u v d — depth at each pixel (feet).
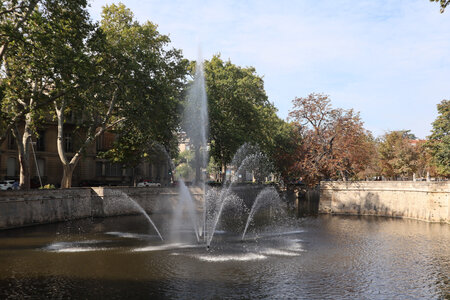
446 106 182.39
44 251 64.54
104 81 95.09
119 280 47.42
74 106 97.91
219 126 149.07
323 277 50.85
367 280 49.75
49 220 101.40
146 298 40.91
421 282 49.19
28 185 102.99
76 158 115.75
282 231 94.48
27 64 81.56
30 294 41.57
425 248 72.28
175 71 130.31
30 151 164.04
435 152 186.91
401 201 132.57
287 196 217.36
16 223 91.35
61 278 47.88
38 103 89.20
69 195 108.99
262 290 44.55
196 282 47.14
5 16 76.69
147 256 61.31
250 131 169.07
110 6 114.42
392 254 66.44
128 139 138.62
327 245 74.59
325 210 146.82
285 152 191.01
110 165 195.11
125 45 109.60
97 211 119.34
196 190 151.74
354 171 158.51
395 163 209.87
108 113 115.03
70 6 77.66
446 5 54.34
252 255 63.57
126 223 105.50
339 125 152.25
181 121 139.33
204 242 75.56
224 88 154.61
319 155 154.81
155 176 231.30
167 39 125.29
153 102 106.32
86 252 64.03
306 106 156.87
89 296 41.19
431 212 118.83
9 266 53.83
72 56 79.77
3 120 84.48
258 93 173.37
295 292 44.14
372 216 135.13
